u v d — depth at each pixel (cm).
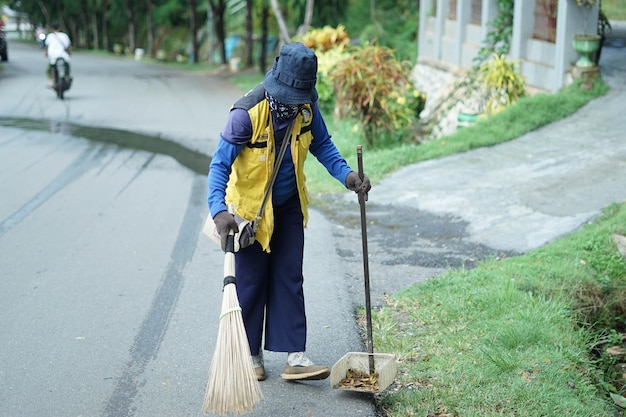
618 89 1115
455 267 627
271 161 393
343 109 1236
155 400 412
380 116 1162
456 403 399
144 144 1222
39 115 1530
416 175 914
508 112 1057
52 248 686
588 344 493
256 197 398
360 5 2453
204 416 394
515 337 462
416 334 486
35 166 1043
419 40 1780
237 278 411
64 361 461
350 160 1005
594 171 845
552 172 861
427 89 1652
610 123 1005
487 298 527
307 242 696
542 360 439
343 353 464
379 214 792
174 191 907
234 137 385
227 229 380
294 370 419
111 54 5041
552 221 718
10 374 445
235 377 356
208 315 530
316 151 424
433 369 435
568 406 395
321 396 411
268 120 387
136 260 652
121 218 786
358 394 412
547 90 1173
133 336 496
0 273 621
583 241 641
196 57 4128
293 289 414
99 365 455
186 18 5094
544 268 588
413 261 646
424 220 762
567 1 1106
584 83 1110
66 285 592
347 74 1155
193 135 1308
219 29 3588
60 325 515
